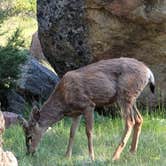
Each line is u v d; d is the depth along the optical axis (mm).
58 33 14898
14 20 24766
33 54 22312
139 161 10398
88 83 11102
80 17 14453
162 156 10859
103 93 11102
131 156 10781
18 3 27312
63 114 11391
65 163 10359
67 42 14836
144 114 14945
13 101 16422
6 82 15664
